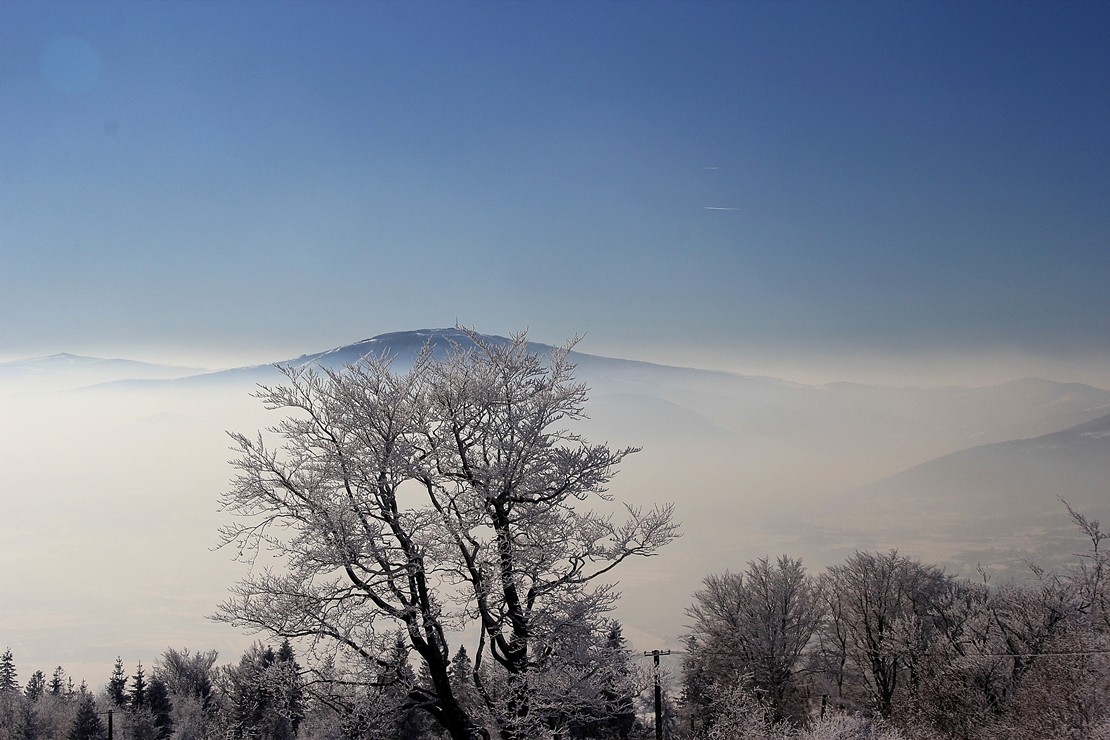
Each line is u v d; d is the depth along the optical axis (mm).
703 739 26812
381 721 13969
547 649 14219
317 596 13586
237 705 21953
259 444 14070
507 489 14773
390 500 14062
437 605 13586
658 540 14992
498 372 15492
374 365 14844
